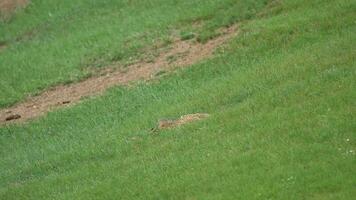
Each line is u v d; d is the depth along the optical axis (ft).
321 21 382.22
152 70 417.28
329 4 403.13
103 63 455.22
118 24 512.63
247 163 246.88
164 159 274.98
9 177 324.80
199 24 459.32
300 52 348.38
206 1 492.13
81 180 287.89
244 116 291.17
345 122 254.47
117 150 308.60
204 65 390.21
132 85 402.93
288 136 257.75
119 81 419.13
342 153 235.40
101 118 369.30
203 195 234.17
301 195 218.59
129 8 542.16
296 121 266.98
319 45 348.18
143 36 472.44
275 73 328.29
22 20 604.90
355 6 385.50
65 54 490.90
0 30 601.21
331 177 223.51
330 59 318.65
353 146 238.68
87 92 420.77
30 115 414.82
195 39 439.22
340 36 353.72
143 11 523.29
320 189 219.41
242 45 395.14
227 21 441.68
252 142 262.26
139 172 269.85
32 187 297.33
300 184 223.92
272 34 389.80
